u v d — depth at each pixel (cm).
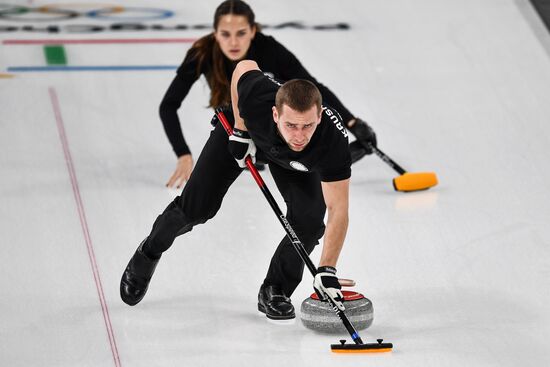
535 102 2088
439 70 2225
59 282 1421
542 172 1808
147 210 1644
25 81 2114
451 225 1612
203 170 1274
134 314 1344
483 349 1255
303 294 1409
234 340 1278
